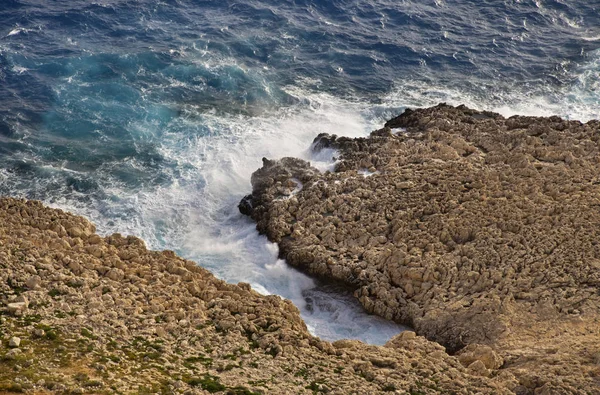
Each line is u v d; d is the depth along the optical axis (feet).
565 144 189.16
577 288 144.87
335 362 119.55
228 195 191.21
